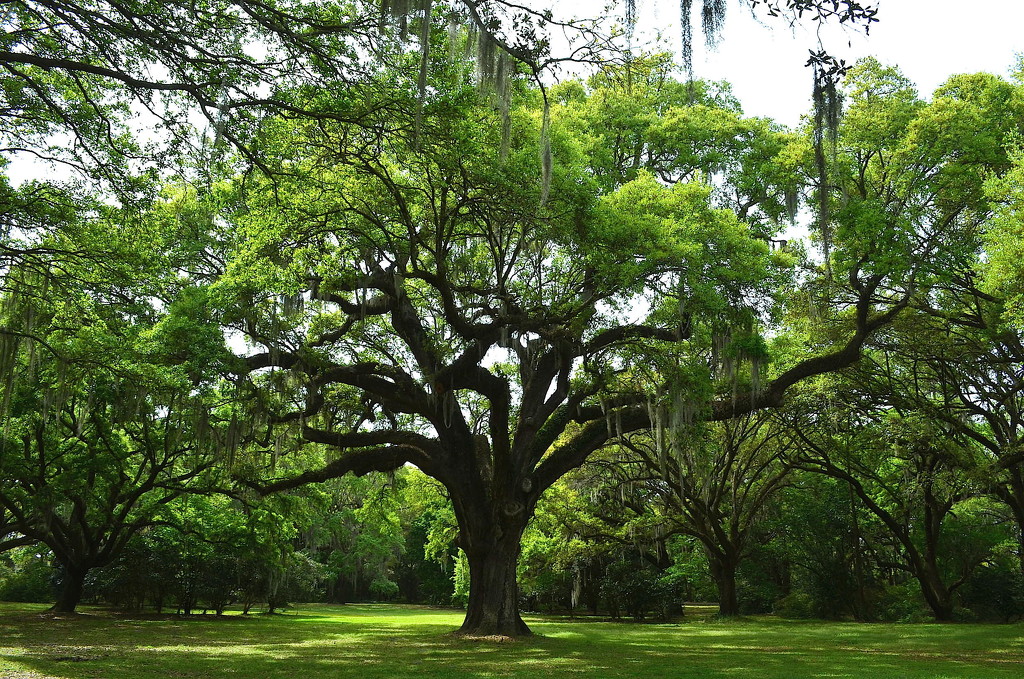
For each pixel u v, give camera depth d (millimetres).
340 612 41250
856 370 28328
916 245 21906
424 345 22203
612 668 15078
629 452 34844
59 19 12148
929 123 21031
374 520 33094
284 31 11383
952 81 22938
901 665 15930
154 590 31719
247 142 13805
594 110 25156
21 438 25141
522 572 38625
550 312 20953
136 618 28547
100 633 21453
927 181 21516
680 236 19234
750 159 24281
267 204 17828
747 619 34719
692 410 20859
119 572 30719
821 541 37844
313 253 20938
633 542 35781
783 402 27250
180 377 18344
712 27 8141
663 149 25078
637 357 22719
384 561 60094
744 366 23516
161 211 22234
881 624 31547
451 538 34219
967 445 28812
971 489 26750
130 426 27703
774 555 40781
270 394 19906
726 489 38156
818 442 35156
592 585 39906
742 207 25172
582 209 17578
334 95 12633
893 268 20141
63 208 16172
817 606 37969
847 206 21266
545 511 35031
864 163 22797
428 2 10656
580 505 35531
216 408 22094
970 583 36312
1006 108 21922
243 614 34281
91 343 18469
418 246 22594
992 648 20109
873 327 22891
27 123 15086
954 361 26781
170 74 12289
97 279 17859
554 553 37406
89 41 12461
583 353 23156
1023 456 23594
